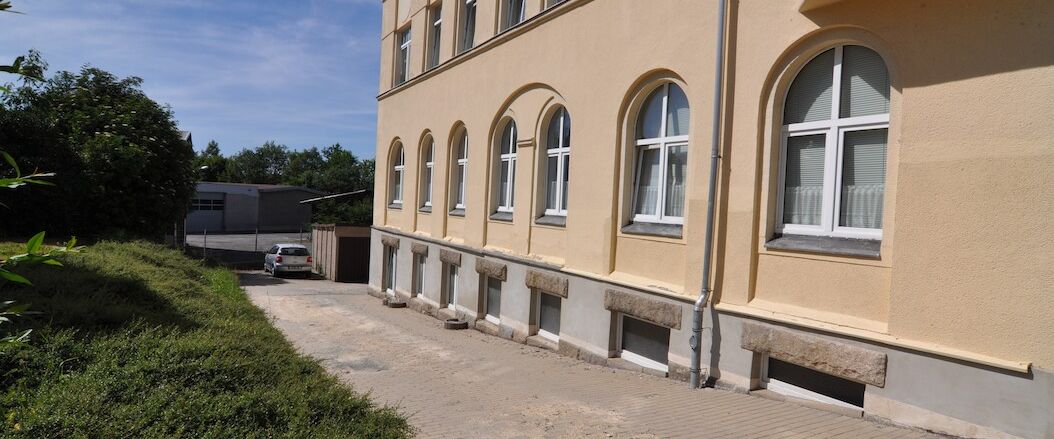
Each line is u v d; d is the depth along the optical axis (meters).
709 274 7.93
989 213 5.28
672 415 6.88
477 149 14.77
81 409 4.35
